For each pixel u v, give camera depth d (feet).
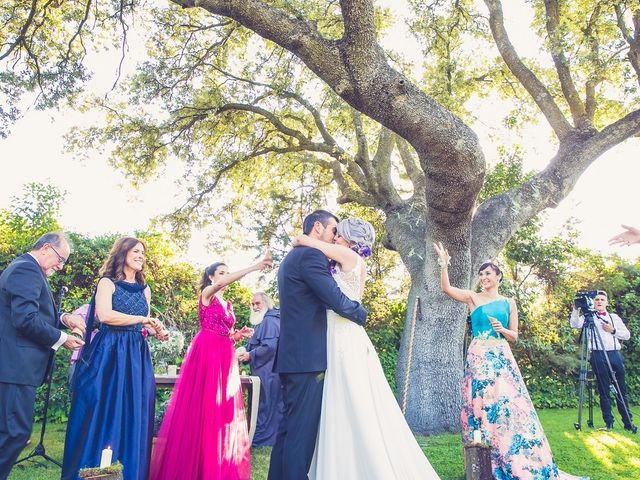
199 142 35.65
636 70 27.68
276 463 9.68
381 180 29.25
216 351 13.12
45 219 29.55
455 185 17.57
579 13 28.68
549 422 24.26
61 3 29.12
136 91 33.01
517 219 24.68
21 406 10.41
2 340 10.41
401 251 26.18
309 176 39.09
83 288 26.35
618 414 27.63
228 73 33.40
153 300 27.78
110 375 11.11
